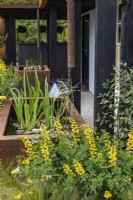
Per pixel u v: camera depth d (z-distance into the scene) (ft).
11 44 36.22
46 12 34.71
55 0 28.14
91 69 33.30
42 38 56.75
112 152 9.96
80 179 9.93
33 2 31.78
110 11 12.57
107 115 13.05
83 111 25.02
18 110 15.89
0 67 20.90
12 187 10.89
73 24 14.78
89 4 27.48
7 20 38.27
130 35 13.23
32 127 15.26
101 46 12.71
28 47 45.75
